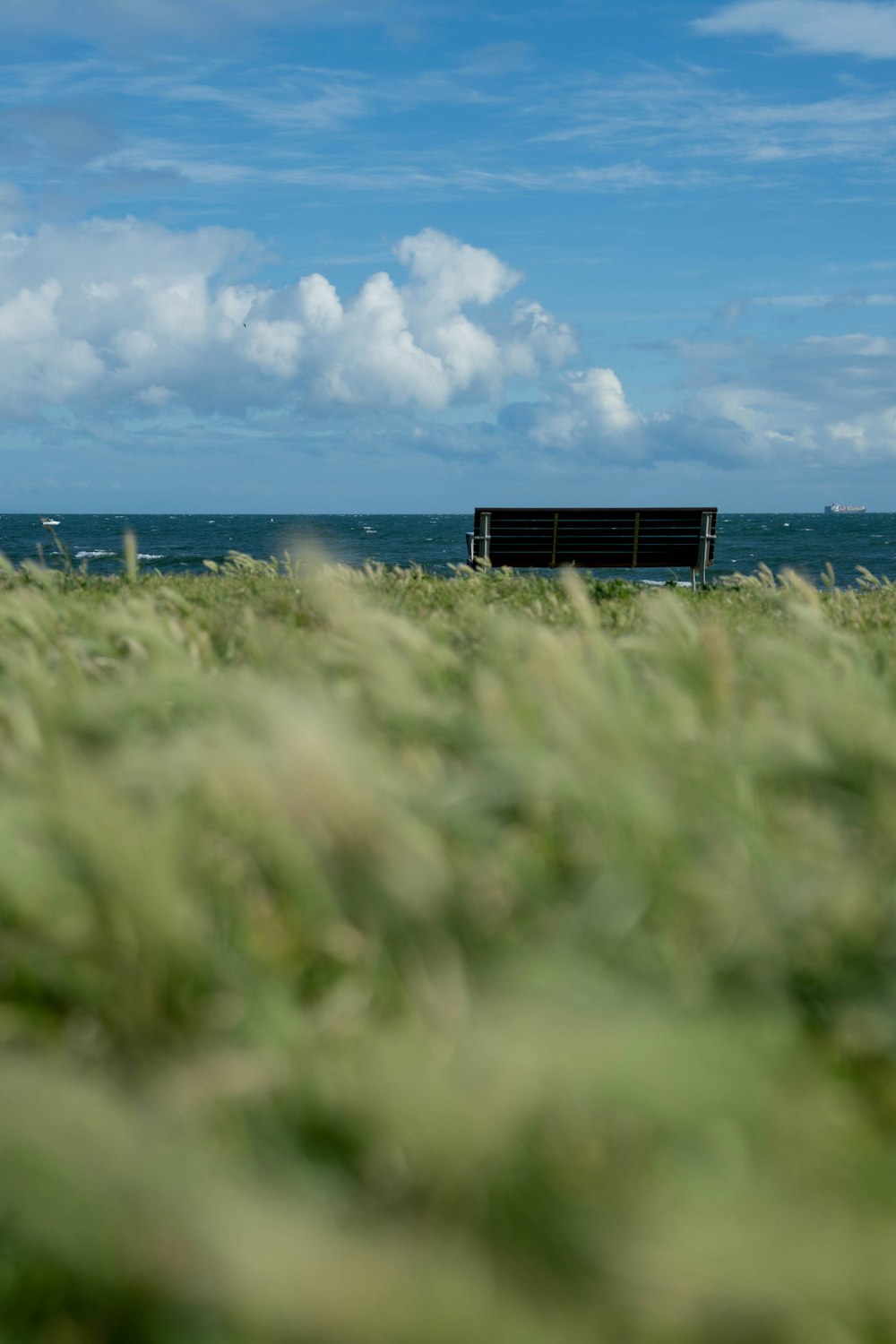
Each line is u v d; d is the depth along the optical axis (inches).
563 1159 32.8
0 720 79.1
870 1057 44.7
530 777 58.2
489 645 109.8
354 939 48.7
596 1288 28.3
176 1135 35.3
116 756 65.9
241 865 57.6
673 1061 27.4
